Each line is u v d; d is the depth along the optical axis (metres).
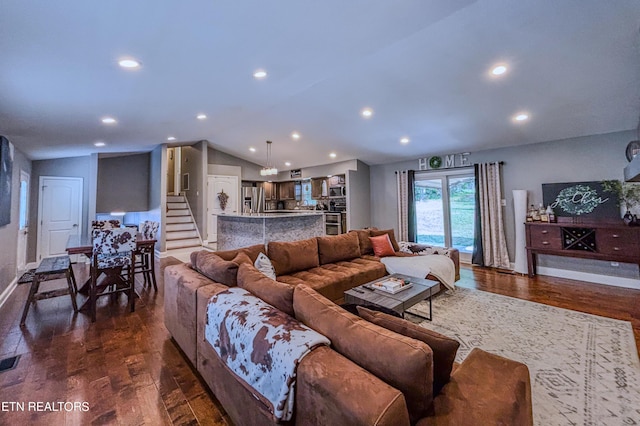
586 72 2.88
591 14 2.18
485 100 3.62
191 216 7.92
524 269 4.75
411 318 3.05
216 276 2.11
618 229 3.77
